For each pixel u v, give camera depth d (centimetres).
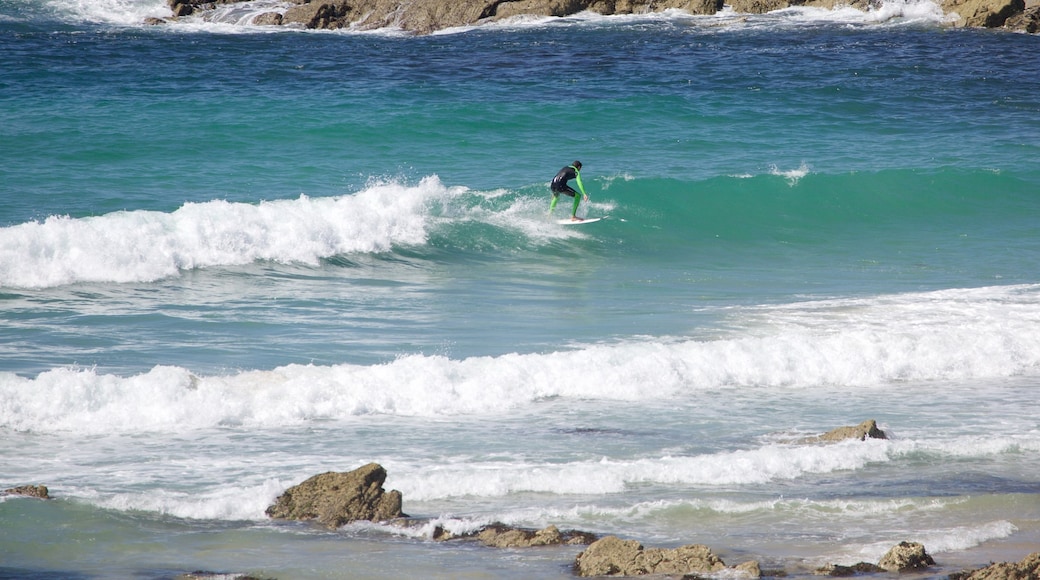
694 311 6394
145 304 6281
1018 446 4131
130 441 4041
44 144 10819
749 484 3722
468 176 10581
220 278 7150
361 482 3366
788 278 7700
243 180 9856
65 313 5959
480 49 19412
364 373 4703
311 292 6862
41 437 4047
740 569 2848
